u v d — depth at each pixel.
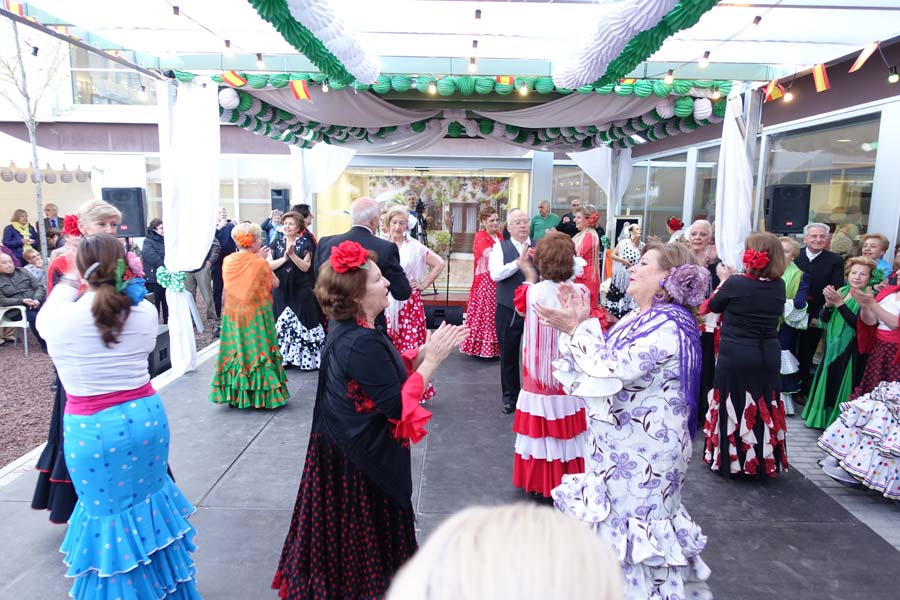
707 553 3.05
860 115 5.87
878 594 2.74
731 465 3.86
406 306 5.10
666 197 11.65
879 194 5.61
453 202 10.91
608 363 2.12
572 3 3.89
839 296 4.31
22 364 6.94
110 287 2.15
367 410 2.18
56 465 2.90
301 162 9.16
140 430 2.24
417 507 3.47
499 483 3.78
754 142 5.59
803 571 2.90
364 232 4.09
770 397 3.79
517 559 0.56
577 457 3.38
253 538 3.12
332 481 2.21
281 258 5.98
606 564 0.58
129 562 2.19
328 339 2.24
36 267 7.73
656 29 3.60
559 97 6.90
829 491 3.78
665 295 2.27
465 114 7.46
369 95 6.45
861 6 3.81
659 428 2.18
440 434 4.60
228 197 13.56
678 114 6.11
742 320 3.75
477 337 6.94
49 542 3.05
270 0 3.12
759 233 3.67
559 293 2.30
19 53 8.18
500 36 4.63
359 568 2.20
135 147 13.34
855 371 4.60
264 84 5.68
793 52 4.92
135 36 4.74
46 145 13.18
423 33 4.57
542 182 10.79
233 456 4.14
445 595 0.55
